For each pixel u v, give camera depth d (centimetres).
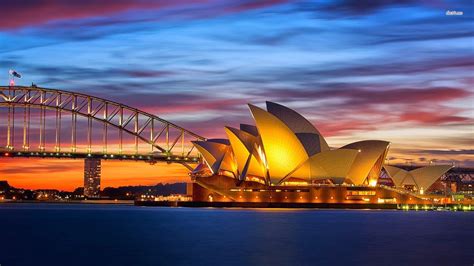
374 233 11512
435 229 12631
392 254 8412
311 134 19575
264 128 18900
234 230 12062
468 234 11444
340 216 17338
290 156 19862
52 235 11344
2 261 7800
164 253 8438
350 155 19962
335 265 7419
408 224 14112
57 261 7775
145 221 15500
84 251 8750
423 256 8231
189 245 9375
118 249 8950
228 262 7612
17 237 10969
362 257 8088
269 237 10612
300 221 14650
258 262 7619
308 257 8062
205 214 18412
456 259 7962
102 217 18438
